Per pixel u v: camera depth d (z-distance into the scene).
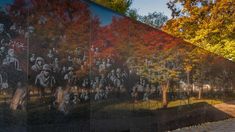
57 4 7.59
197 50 16.20
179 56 14.11
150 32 11.66
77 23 8.18
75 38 8.11
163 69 12.63
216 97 18.88
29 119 6.87
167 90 12.94
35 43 7.03
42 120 7.16
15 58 6.60
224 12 29.50
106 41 9.26
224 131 14.11
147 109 11.38
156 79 12.08
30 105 6.90
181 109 14.12
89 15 8.59
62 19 7.72
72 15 8.02
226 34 28.95
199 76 16.41
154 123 11.83
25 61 6.81
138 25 10.91
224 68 20.88
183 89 14.43
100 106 8.94
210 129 14.70
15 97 6.58
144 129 11.13
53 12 7.47
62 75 7.71
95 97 8.77
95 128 8.73
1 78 6.32
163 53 12.64
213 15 29.66
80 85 8.25
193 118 15.43
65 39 7.80
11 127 6.49
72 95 7.99
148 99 11.48
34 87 7.00
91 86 8.62
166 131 12.78
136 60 10.77
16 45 6.62
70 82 7.94
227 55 27.78
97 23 8.90
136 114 10.69
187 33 30.94
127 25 10.29
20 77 6.70
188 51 15.11
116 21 9.72
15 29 6.61
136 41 10.78
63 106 7.71
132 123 10.44
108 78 9.33
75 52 8.10
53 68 7.46
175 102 13.59
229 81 21.67
